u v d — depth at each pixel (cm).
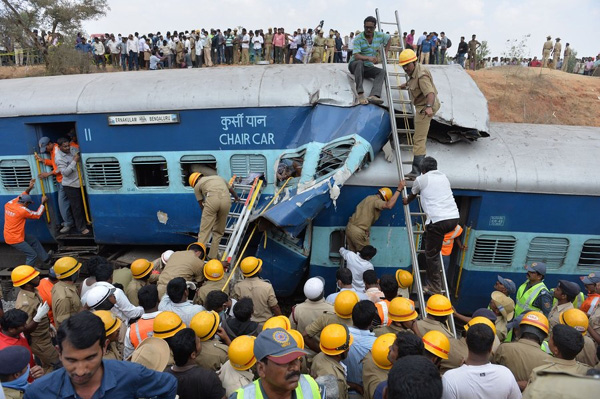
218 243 657
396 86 718
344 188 675
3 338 435
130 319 496
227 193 644
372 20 687
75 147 778
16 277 516
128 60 1975
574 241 683
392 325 416
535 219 678
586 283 533
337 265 700
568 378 267
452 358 376
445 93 726
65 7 2198
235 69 798
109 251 836
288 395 238
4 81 823
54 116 751
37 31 2131
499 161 683
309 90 717
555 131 774
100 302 431
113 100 736
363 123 666
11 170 786
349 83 732
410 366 219
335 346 342
